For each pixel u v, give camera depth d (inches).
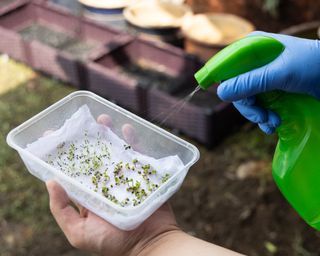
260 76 23.9
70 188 25.9
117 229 25.7
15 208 45.5
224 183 46.6
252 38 24.1
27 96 56.0
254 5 65.0
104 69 52.7
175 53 56.4
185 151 27.3
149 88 50.1
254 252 41.8
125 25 63.1
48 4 65.1
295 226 42.8
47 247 42.9
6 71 59.4
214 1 67.2
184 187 46.4
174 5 61.7
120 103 53.3
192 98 53.8
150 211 25.0
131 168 28.3
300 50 24.3
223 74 24.1
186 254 24.9
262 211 44.1
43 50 56.5
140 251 25.9
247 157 48.5
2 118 53.2
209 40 55.0
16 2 68.2
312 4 61.1
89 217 26.3
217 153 49.1
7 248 42.9
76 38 64.0
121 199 26.7
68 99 29.1
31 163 27.0
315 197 25.9
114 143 29.4
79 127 29.6
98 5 61.8
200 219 44.2
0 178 47.8
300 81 24.3
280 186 26.8
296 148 25.6
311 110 25.1
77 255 42.3
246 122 51.5
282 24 64.0
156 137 28.1
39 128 28.2
